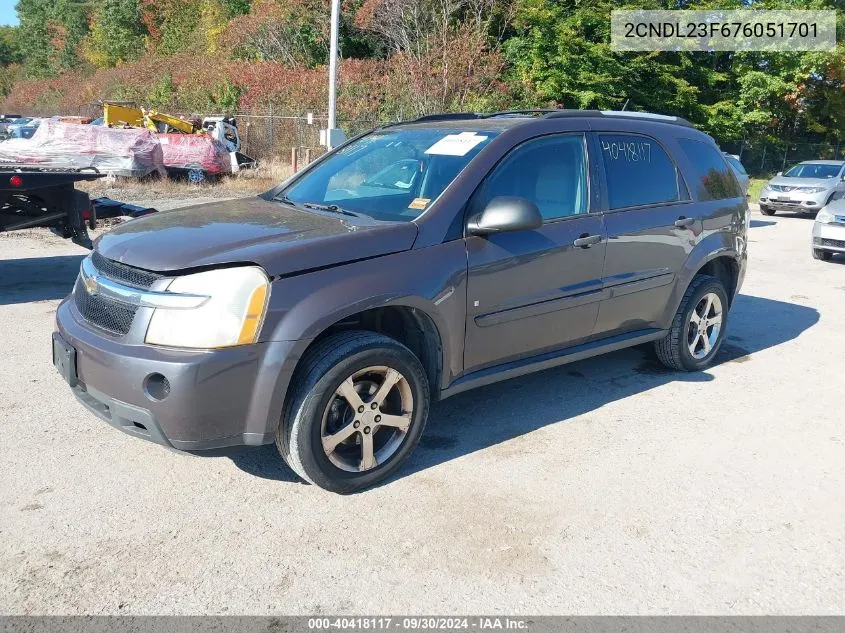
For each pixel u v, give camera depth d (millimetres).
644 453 4082
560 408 4727
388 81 23719
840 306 7961
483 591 2832
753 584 2922
